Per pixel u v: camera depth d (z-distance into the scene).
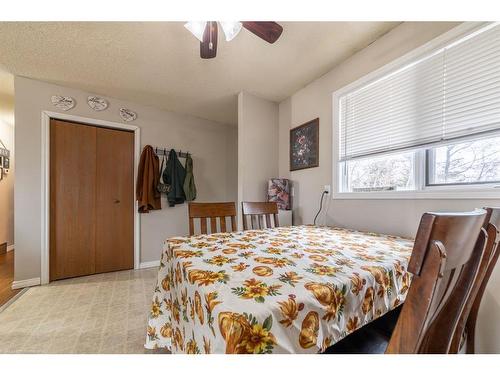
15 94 2.30
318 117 2.34
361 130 1.91
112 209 2.87
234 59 2.03
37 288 2.30
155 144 3.18
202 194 3.63
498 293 1.13
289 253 1.01
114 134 2.89
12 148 3.93
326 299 0.63
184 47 1.85
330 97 2.19
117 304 1.96
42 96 2.43
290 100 2.76
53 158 2.52
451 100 1.35
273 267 0.81
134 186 3.02
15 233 2.31
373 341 0.82
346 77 2.02
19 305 1.93
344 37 1.74
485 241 0.54
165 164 3.26
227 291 0.61
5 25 1.58
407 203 1.54
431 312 0.42
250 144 2.72
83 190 2.69
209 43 1.34
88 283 2.45
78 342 1.43
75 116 2.61
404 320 0.42
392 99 1.68
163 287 1.28
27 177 2.37
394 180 1.72
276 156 2.93
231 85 2.52
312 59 2.03
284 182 2.63
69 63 2.09
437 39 1.39
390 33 1.66
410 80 1.56
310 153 2.42
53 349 1.36
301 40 1.77
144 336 1.50
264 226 1.93
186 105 3.11
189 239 1.31
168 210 3.26
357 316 0.71
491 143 1.24
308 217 2.45
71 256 2.61
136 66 2.14
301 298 0.59
